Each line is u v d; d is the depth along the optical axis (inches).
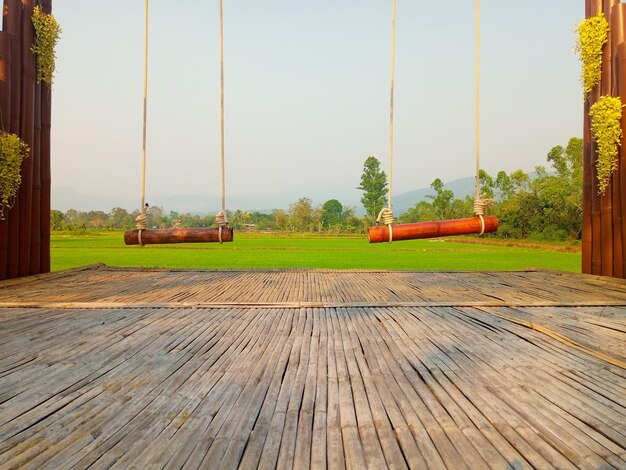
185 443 63.7
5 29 239.6
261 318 152.9
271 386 86.6
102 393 83.4
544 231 1064.2
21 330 134.0
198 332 132.2
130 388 85.9
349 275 291.9
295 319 151.3
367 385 87.3
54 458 59.9
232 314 159.8
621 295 203.0
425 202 1761.8
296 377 91.8
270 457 59.5
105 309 169.0
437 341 121.6
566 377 92.7
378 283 252.4
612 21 244.5
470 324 142.8
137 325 141.3
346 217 2480.3
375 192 2076.8
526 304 173.0
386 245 1128.2
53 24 259.0
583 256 274.5
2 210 233.9
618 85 238.5
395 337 126.1
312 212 2465.6
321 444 63.2
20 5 245.1
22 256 251.3
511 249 912.3
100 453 61.1
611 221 249.8
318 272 304.2
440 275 291.7
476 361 103.3
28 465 58.1
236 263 561.9
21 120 246.8
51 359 105.1
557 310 165.6
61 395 82.5
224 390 84.5
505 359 105.1
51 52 260.8
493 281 260.2
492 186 1295.5
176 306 171.2
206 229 162.6
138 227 165.6
